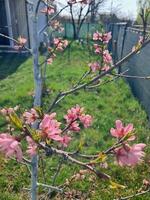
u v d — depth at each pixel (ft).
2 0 47.88
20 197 14.84
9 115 4.61
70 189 15.01
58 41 11.53
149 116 23.39
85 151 18.43
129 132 4.67
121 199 10.90
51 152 5.00
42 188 14.84
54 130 4.66
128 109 25.95
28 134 4.58
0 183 15.70
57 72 36.94
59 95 7.49
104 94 29.35
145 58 26.04
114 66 6.93
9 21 48.52
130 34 33.27
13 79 34.86
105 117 23.59
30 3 7.64
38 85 7.97
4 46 50.16
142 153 4.59
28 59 45.78
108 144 19.42
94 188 15.08
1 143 4.30
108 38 10.65
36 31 7.70
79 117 7.10
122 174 16.02
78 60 45.60
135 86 30.04
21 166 16.79
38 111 6.01
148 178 15.79
